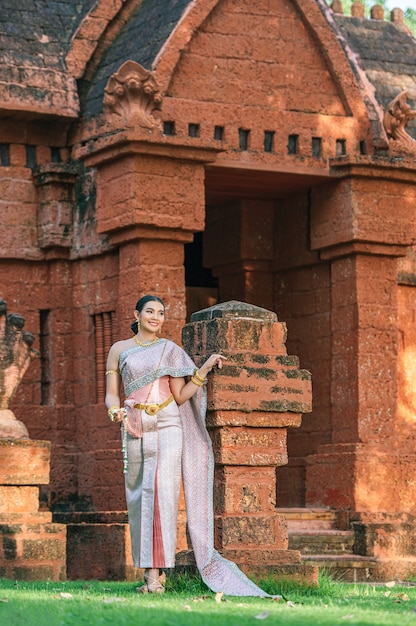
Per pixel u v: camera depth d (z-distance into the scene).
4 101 21.42
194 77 21.05
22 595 11.55
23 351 17.61
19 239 22.28
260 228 23.95
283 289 23.83
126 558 17.98
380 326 21.98
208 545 12.05
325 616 9.62
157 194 20.11
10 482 16.89
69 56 22.25
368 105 22.55
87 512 20.08
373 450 21.53
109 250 21.20
